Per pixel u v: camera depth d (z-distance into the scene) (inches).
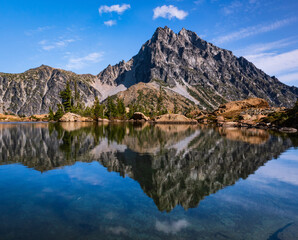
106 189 266.1
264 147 666.8
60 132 1218.0
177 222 184.5
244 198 243.3
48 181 298.0
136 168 376.2
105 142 746.2
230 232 169.2
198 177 325.1
